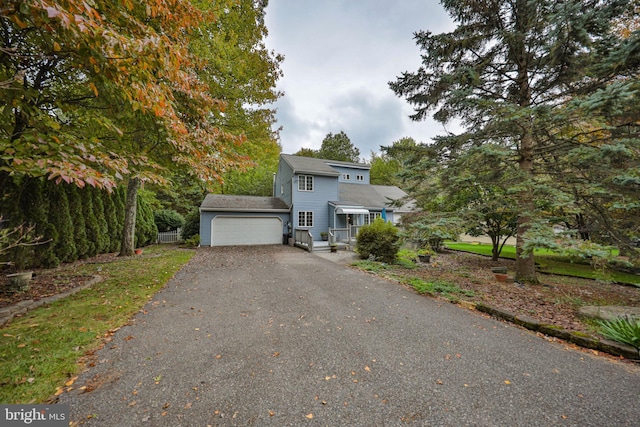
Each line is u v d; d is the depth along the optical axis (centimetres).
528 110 504
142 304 457
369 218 1772
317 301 496
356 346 320
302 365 276
